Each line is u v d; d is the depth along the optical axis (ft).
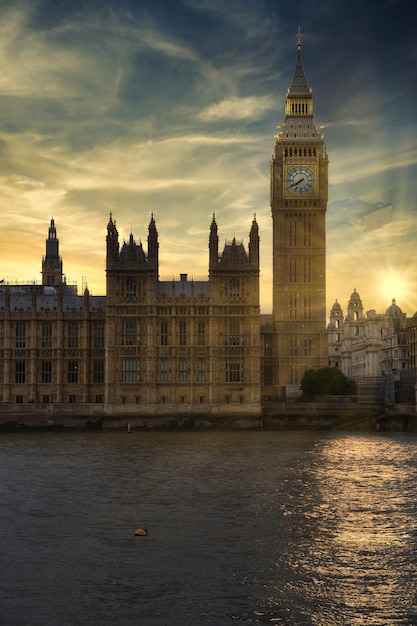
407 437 471.62
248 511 220.64
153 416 555.69
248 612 140.87
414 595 149.18
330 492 251.60
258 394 574.15
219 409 573.33
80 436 488.02
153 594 149.69
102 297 631.15
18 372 613.93
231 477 283.79
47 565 167.22
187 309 581.53
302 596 148.66
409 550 178.81
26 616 138.82
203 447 401.29
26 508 224.74
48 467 313.53
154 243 582.35
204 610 141.79
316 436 483.92
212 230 586.04
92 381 614.75
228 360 578.66
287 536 191.62
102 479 279.28
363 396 586.86
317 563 168.86
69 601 146.00
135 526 202.18
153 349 575.79
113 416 552.82
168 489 256.93
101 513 217.77
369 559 171.73
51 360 613.93
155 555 174.81
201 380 581.12
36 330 612.29
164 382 578.66
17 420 541.75
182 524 204.44
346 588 153.07
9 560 170.81
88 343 613.93
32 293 614.34
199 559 171.73
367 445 409.69
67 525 203.00
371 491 253.24
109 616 138.92
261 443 426.10
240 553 176.35
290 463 325.83
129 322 579.48
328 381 631.56
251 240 585.22
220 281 582.35
